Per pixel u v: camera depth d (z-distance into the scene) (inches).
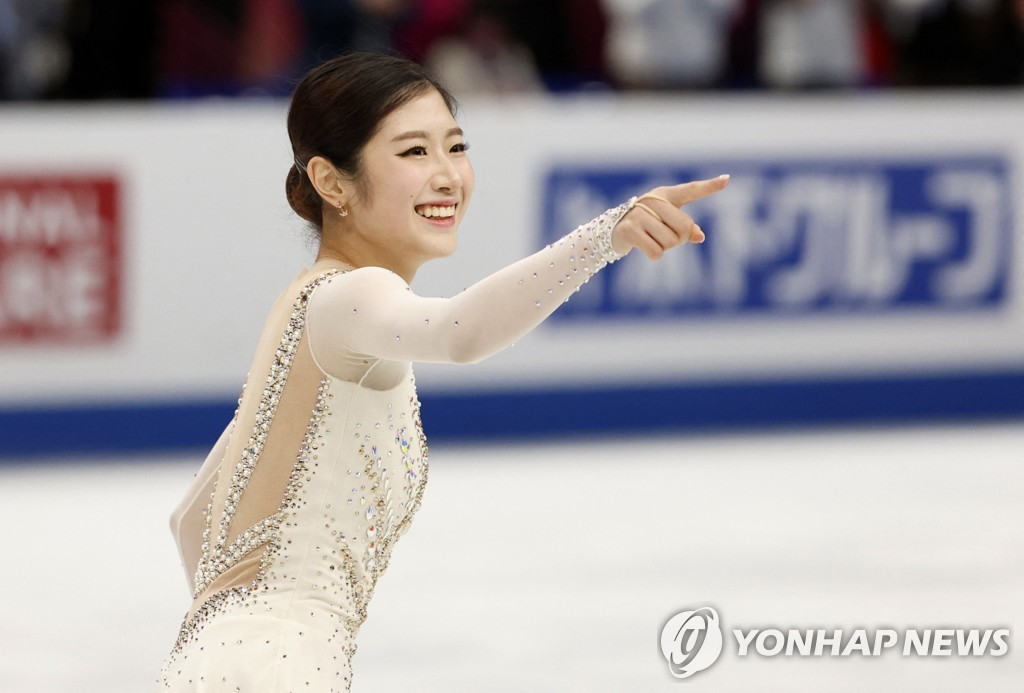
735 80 1082.7
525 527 796.0
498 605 658.8
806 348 1057.5
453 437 1007.0
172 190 946.7
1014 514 820.6
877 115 1057.5
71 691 553.0
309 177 305.6
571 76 1064.8
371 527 297.7
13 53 968.9
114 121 933.8
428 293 982.4
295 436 292.5
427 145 301.1
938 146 1069.1
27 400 930.7
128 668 582.2
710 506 842.8
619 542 764.6
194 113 952.3
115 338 943.7
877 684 557.0
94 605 667.4
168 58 994.1
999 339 1089.4
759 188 1040.8
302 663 284.8
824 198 1052.5
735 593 672.4
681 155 1026.7
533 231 1003.3
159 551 759.1
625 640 609.9
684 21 1063.6
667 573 706.8
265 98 998.4
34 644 611.5
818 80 1088.8
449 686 554.3
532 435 1018.1
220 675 282.4
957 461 962.1
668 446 1004.6
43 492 874.1
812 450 994.1
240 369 967.6
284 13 1003.9
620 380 1027.9
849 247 1058.7
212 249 956.0
